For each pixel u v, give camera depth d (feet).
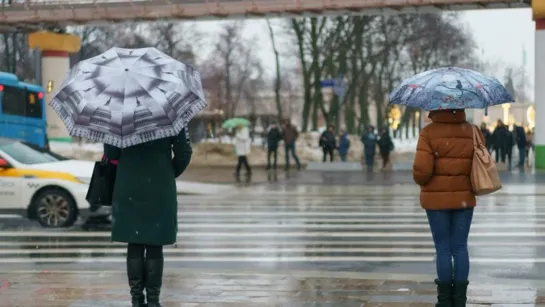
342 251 77.20
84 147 309.01
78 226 98.63
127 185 42.11
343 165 234.17
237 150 202.59
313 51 335.88
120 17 241.14
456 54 392.27
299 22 336.08
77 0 244.42
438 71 44.62
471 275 63.62
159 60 42.98
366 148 229.86
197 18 238.48
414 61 384.47
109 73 41.65
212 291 51.88
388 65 395.14
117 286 54.24
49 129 277.03
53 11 246.68
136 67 41.86
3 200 96.63
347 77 377.09
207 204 130.00
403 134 578.66
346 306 46.55
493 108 383.86
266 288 53.11
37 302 47.88
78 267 69.05
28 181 96.37
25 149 100.32
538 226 95.86
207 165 269.03
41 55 280.72
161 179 42.32
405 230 93.56
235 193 151.84
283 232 92.38
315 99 345.31
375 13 223.10
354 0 217.77
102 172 43.47
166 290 52.19
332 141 244.01
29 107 183.52
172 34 389.80
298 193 152.05
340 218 107.34
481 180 43.01
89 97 40.93
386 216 109.60
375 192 153.89
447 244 44.04
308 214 112.88
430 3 209.67
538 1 199.00
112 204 43.27
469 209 43.91
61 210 96.73
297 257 73.72
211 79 455.22
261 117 426.51
